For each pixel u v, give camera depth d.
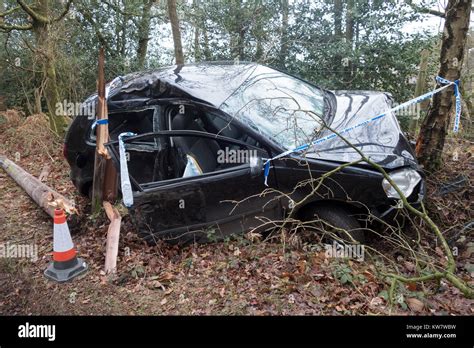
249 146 3.08
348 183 2.85
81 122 4.22
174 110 3.46
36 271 3.22
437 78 3.58
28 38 8.26
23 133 6.94
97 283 2.97
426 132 3.76
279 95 3.58
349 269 2.67
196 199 3.16
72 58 7.78
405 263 2.88
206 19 8.34
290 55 7.58
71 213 3.95
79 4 8.24
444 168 3.93
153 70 4.09
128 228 3.69
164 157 3.47
